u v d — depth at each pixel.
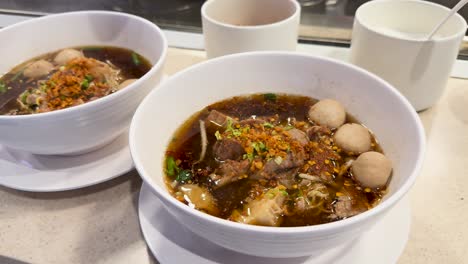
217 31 0.36
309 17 0.49
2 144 0.29
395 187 0.22
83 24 0.37
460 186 0.29
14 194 0.29
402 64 0.33
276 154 0.25
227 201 0.24
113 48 0.38
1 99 0.32
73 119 0.25
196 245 0.23
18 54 0.36
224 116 0.29
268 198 0.23
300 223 0.23
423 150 0.21
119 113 0.27
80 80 0.33
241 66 0.29
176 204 0.18
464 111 0.35
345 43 0.44
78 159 0.30
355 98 0.28
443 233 0.25
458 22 0.33
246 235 0.17
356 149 0.26
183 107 0.28
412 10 0.37
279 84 0.30
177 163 0.26
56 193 0.29
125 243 0.25
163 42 0.32
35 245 0.26
